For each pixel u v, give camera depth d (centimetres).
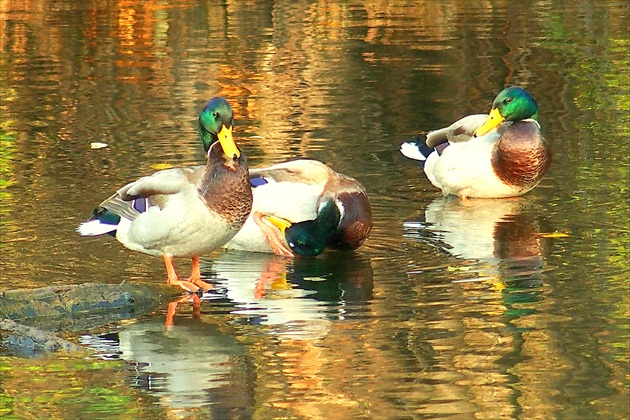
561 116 1797
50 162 1549
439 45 2364
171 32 2538
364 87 2014
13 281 1084
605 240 1198
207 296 1059
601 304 992
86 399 822
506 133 1388
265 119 1802
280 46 2384
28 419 788
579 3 2817
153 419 783
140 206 1041
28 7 2830
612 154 1565
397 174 1520
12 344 938
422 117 1808
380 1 2908
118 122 1784
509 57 2241
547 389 814
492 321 959
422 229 1276
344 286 1080
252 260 1189
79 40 2453
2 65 2227
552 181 1452
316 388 830
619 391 808
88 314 1021
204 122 1036
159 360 895
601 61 2181
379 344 915
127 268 1136
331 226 1178
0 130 1738
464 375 845
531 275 1086
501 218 1312
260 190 1206
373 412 784
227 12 2753
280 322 978
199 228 1020
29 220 1283
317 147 1634
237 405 802
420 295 1039
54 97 1962
